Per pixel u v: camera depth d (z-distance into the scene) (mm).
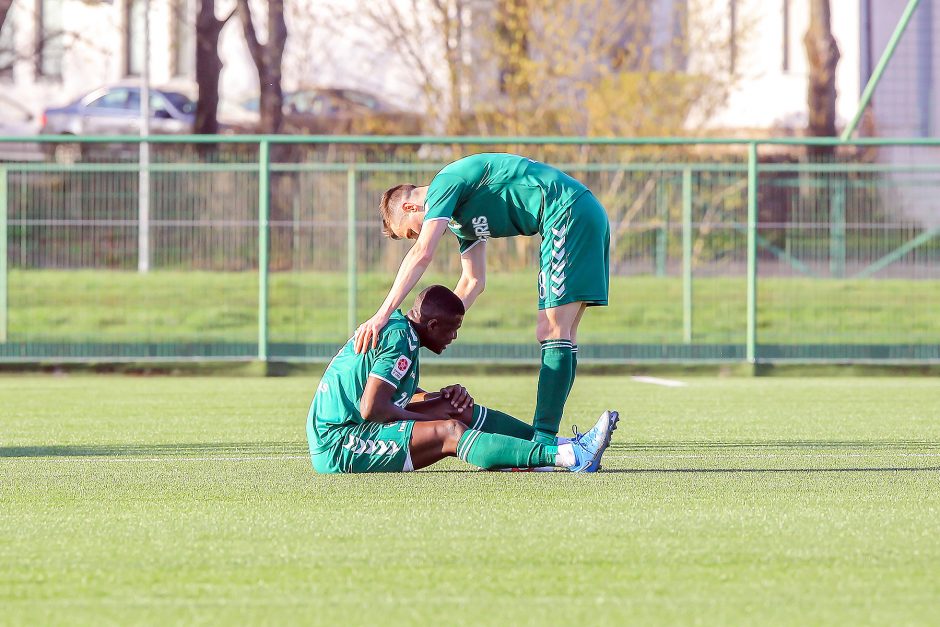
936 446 22391
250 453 21375
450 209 18109
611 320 43375
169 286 42781
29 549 12812
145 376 41094
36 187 42719
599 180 43375
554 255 18438
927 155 57688
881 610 10555
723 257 43000
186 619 10266
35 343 42156
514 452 17578
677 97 72312
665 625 10125
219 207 42531
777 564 12141
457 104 70438
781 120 92188
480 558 12367
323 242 42594
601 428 17906
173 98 92750
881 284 43219
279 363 41188
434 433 17766
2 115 97688
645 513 14773
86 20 97875
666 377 40844
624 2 78688
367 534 13516
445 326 18156
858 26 91062
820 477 17938
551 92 70062
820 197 43219
